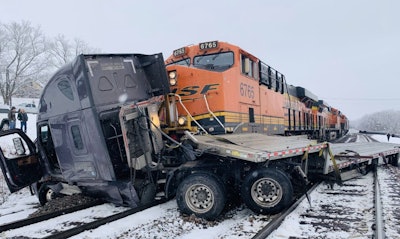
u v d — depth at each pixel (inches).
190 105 369.1
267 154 256.5
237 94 375.6
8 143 708.0
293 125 679.7
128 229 240.4
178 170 277.9
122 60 313.1
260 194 264.2
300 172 303.0
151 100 294.7
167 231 233.1
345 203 296.2
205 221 252.8
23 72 1847.9
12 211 357.4
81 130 285.9
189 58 410.0
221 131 348.2
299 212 265.1
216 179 260.4
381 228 211.9
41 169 353.1
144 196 285.6
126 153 269.6
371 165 503.5
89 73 279.3
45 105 322.7
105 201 327.0
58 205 321.7
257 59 450.0
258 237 198.8
